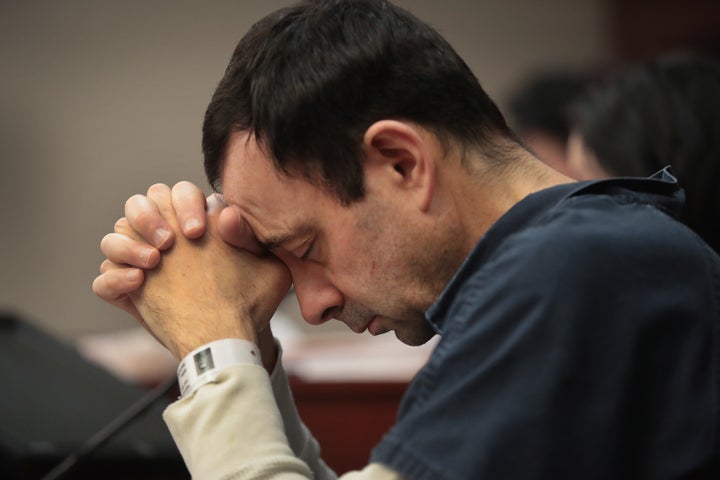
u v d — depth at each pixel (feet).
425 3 54.39
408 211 12.60
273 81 12.65
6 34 52.60
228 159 13.20
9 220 52.65
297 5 13.23
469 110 12.94
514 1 54.03
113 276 14.20
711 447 10.94
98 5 52.60
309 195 12.75
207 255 14.19
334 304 13.53
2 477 16.69
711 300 11.42
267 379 13.25
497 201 12.83
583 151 20.65
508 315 11.02
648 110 19.76
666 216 12.26
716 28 53.16
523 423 10.66
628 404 10.90
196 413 12.82
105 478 17.24
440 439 10.84
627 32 53.78
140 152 52.70
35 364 19.43
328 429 25.76
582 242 11.27
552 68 52.21
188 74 52.60
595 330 10.94
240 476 12.14
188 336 13.76
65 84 52.70
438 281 12.91
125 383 19.51
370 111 12.48
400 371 26.37
